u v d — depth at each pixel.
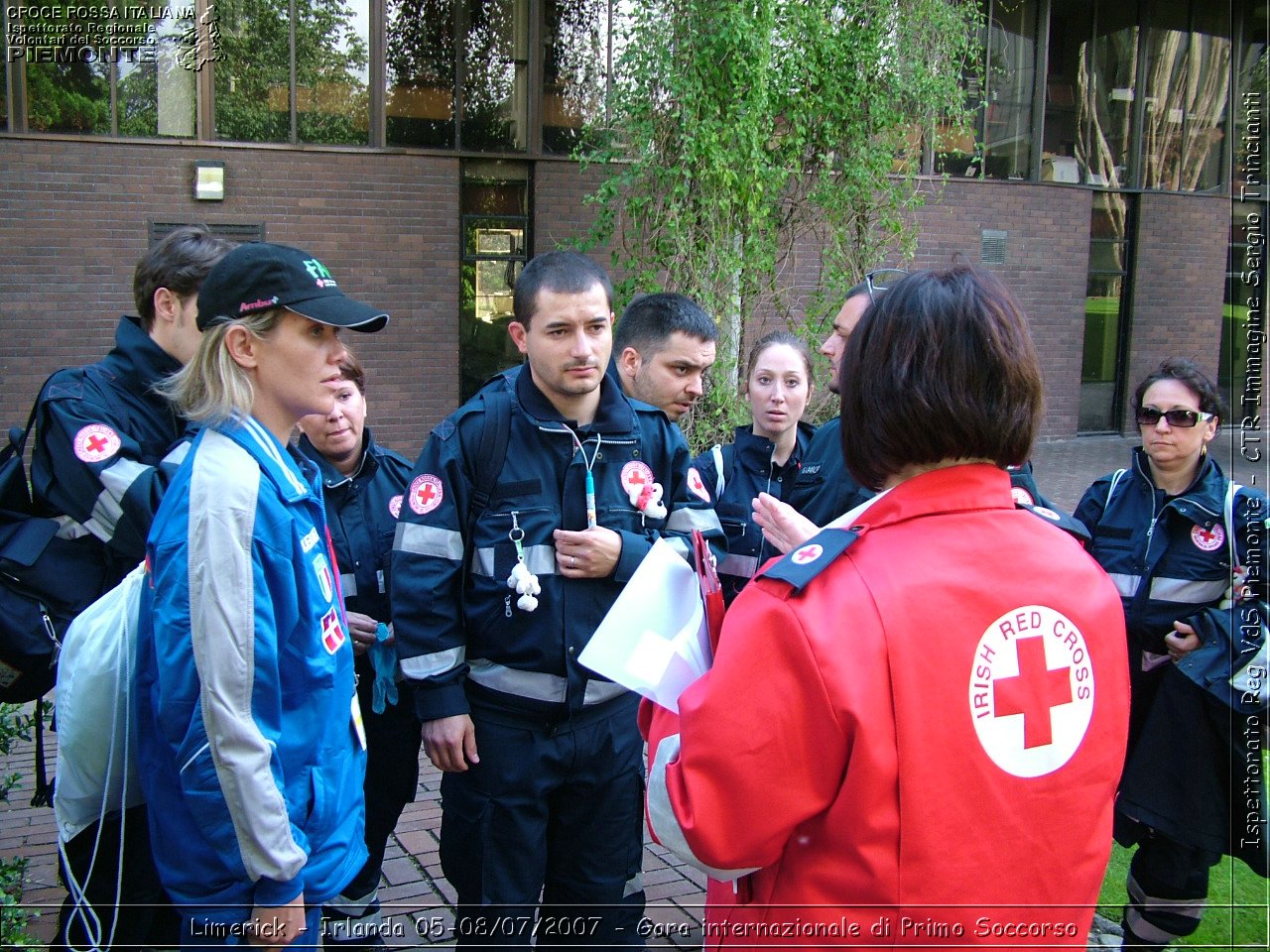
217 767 1.74
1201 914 2.97
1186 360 3.10
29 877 3.37
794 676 1.30
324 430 2.94
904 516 1.40
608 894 2.62
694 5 7.54
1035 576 1.39
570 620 2.44
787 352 3.37
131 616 1.99
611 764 2.55
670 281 8.07
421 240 9.36
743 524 3.36
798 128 8.45
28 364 8.22
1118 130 12.34
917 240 10.30
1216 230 12.92
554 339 2.43
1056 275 12.16
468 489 2.46
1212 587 2.94
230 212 8.69
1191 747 2.86
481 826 2.46
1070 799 1.37
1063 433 12.52
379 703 2.90
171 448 2.63
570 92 9.68
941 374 1.36
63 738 2.01
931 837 1.28
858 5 8.49
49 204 8.17
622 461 2.58
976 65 10.07
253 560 1.79
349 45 8.95
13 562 2.39
